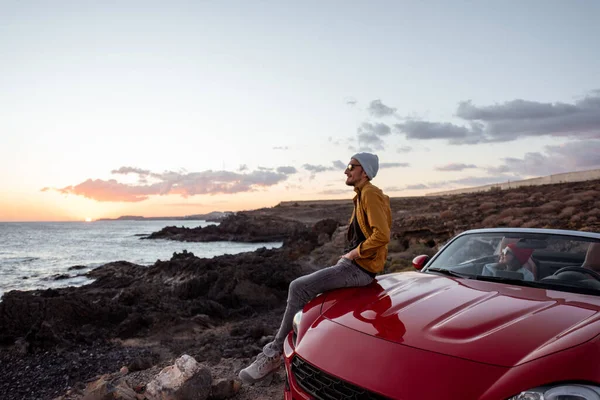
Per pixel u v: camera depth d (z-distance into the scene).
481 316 2.68
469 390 2.10
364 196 3.72
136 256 39.88
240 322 8.73
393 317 2.85
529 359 2.14
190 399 3.84
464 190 125.19
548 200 33.44
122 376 4.91
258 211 150.38
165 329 7.55
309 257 25.86
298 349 2.91
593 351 2.10
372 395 2.31
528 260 3.78
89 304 7.91
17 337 6.89
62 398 4.46
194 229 91.25
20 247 54.34
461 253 4.25
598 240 3.75
